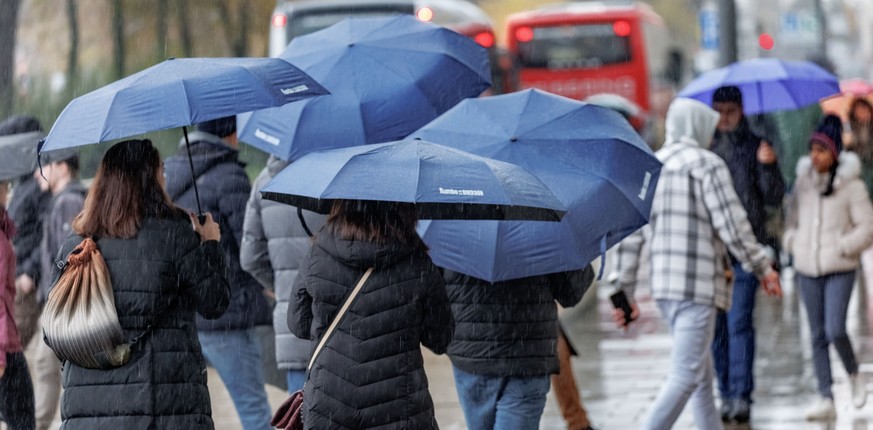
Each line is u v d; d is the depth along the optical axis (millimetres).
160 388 9344
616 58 51250
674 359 12922
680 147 13281
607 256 24609
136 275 9336
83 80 55688
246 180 12898
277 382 13844
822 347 15695
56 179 14422
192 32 63031
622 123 10797
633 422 15438
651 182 10484
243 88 9414
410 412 9117
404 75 11844
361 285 9102
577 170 10203
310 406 9125
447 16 40969
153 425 9320
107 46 59844
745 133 16000
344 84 11719
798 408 16125
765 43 51531
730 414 15398
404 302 9117
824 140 15719
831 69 36375
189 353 9516
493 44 42469
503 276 9969
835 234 15672
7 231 13070
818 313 15812
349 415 9039
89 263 9297
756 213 15914
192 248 9500
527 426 10680
